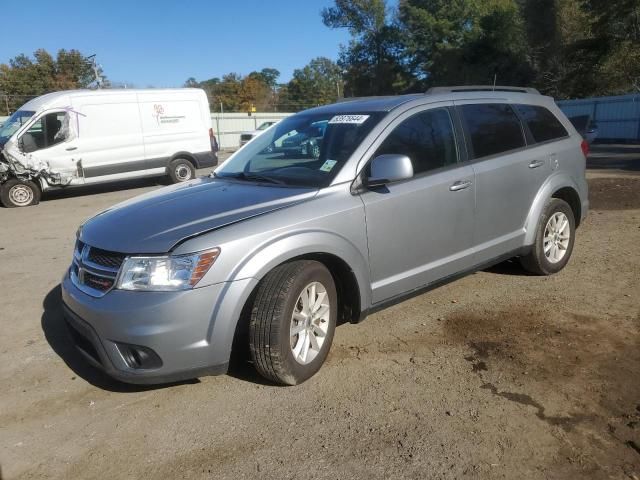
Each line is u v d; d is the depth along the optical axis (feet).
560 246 18.63
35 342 15.07
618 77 115.03
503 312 15.64
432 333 14.47
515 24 137.28
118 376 10.91
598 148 76.64
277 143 15.57
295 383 12.01
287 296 11.35
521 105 17.69
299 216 11.89
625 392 11.38
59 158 41.22
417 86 171.42
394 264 13.66
